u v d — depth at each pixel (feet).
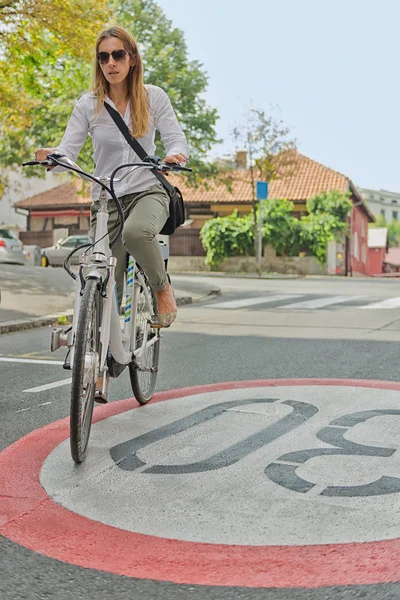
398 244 346.54
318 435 14.92
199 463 13.09
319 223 125.29
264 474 12.41
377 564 8.89
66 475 12.48
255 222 123.03
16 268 63.57
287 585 8.45
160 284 15.30
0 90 68.18
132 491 11.68
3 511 10.85
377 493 11.41
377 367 23.09
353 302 48.49
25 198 168.55
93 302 12.94
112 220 15.26
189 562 9.11
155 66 113.09
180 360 24.84
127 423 16.08
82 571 8.93
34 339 31.42
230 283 74.74
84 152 104.47
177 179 147.23
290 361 24.44
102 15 62.85
